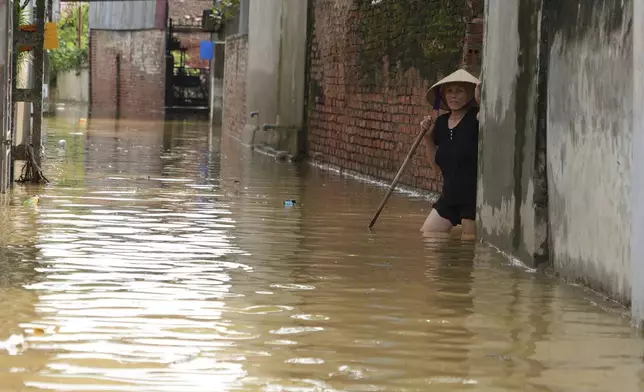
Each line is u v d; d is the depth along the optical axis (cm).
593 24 1061
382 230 1337
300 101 2236
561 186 1120
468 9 1555
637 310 975
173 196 1561
